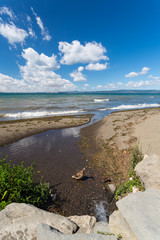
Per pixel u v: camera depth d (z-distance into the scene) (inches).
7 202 174.7
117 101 2094.0
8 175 207.6
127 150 399.9
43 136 579.2
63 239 105.3
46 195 241.6
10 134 578.2
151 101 2170.3
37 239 113.6
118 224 119.4
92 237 107.0
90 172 319.0
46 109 1216.8
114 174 301.4
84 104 1653.5
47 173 317.4
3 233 118.7
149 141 427.8
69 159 384.5
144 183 205.9
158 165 211.6
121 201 127.7
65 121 820.6
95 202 233.1
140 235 93.9
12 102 1622.8
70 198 241.4
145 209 112.2
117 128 639.8
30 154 415.5
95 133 603.2
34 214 141.2
